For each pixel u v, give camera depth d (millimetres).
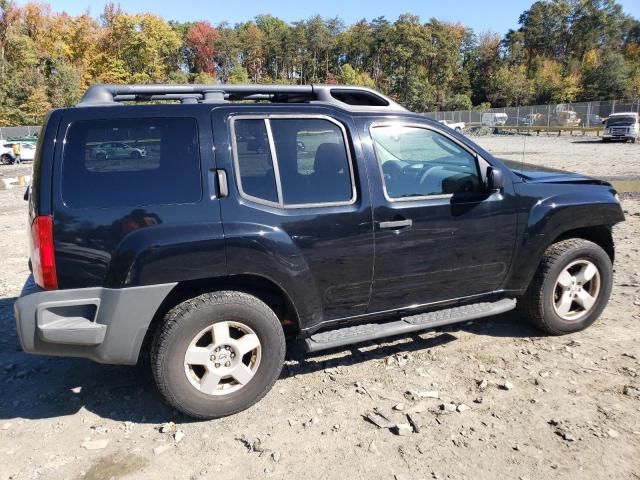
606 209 4535
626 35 126125
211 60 126500
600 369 3971
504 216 4160
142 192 3262
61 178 3141
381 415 3463
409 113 4059
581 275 4547
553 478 2842
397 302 3988
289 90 3957
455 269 4078
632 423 3297
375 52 127250
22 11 84438
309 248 3574
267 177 3535
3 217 11672
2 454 3152
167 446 3205
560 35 124438
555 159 22250
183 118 3406
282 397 3725
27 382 4012
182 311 3295
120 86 3588
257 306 3463
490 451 3076
